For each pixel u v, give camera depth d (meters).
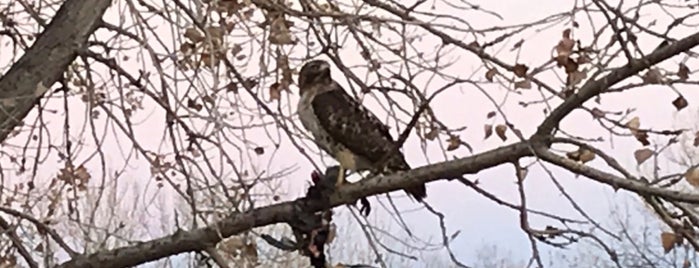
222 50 4.98
